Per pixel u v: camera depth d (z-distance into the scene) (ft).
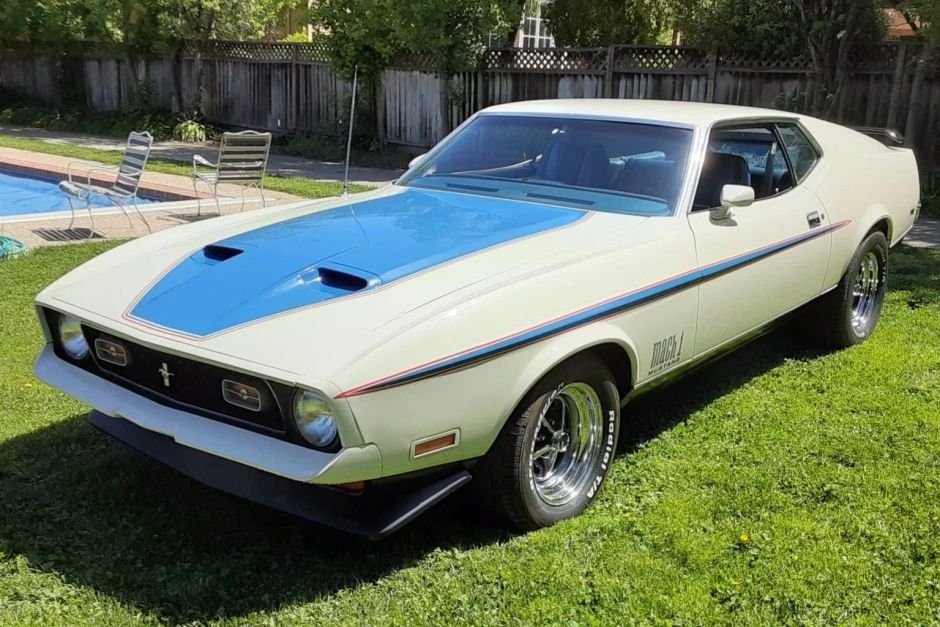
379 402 8.75
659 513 11.34
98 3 61.98
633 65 47.42
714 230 13.20
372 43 51.93
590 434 11.57
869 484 12.14
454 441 9.55
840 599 9.54
